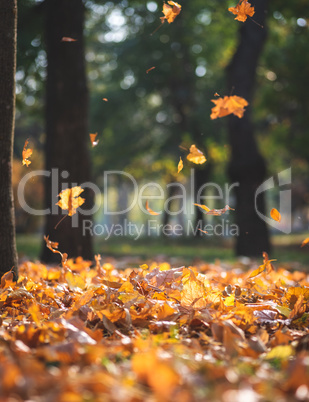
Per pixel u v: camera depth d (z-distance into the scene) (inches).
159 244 1272.1
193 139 1504.7
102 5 837.2
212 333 154.9
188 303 180.9
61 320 145.6
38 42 637.9
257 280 235.5
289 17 887.1
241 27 748.0
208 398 95.7
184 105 1504.7
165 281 209.9
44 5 477.1
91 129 1611.7
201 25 1344.7
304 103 1327.5
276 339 145.9
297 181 2111.2
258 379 111.1
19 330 141.5
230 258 681.6
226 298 188.4
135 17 1333.7
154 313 174.2
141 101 1620.3
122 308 163.5
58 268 314.7
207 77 1486.2
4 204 221.6
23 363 108.7
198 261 482.9
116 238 1546.5
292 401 99.3
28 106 772.6
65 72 446.6
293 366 113.9
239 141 747.4
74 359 122.8
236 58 745.6
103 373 110.1
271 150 1596.9
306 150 1384.1
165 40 1391.5
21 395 95.6
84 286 229.0
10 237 223.9
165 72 1425.9
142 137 1720.0
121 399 94.1
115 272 286.7
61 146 447.2
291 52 1255.5
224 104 249.3
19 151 1820.9
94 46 1477.6
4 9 215.0
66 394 91.9
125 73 1525.6
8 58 216.7
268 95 1353.3
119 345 136.4
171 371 101.7
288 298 192.9
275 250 1109.7
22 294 194.1
